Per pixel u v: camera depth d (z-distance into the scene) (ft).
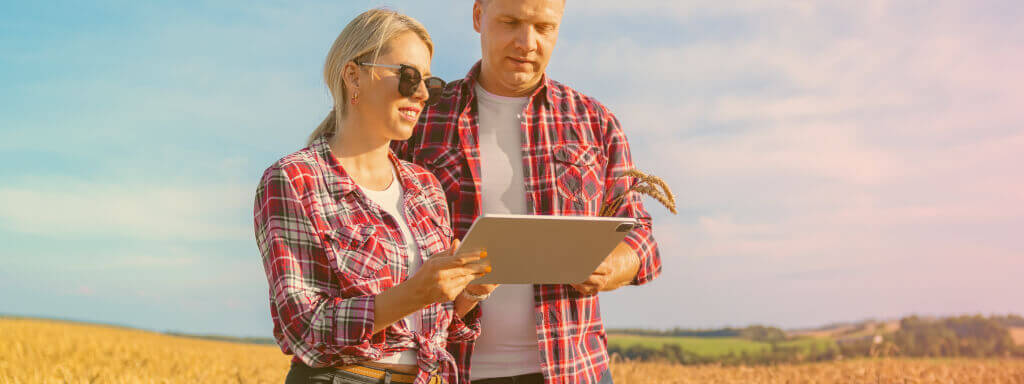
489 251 7.39
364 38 8.06
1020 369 42.04
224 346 77.41
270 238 7.56
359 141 8.30
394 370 7.96
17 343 38.52
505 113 11.42
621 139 12.02
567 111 11.68
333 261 7.58
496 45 10.64
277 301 7.41
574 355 10.63
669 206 10.15
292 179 7.67
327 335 7.11
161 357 39.88
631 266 10.57
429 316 8.33
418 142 11.32
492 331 10.48
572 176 11.27
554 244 7.70
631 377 31.63
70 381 24.11
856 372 34.30
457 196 11.02
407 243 8.28
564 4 10.75
